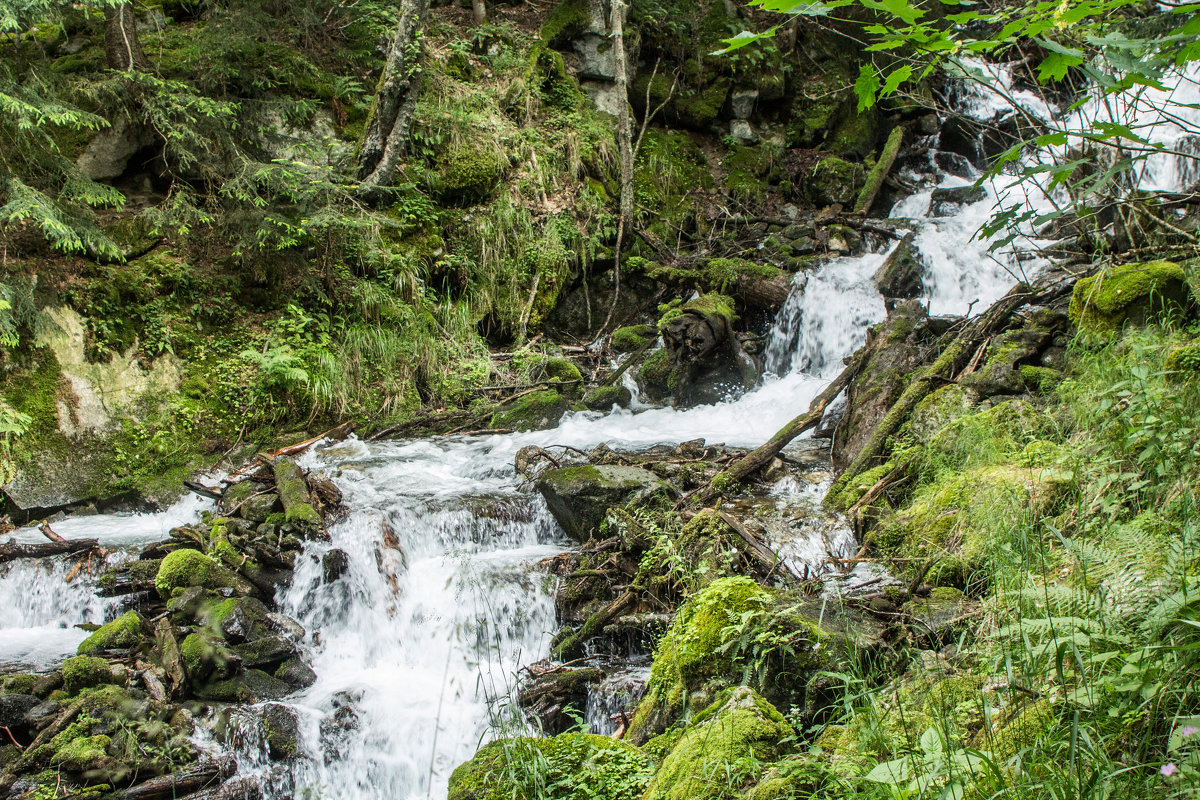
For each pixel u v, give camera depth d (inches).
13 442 309.7
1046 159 344.8
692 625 168.2
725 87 579.5
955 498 225.1
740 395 403.5
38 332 321.7
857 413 304.8
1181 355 197.3
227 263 382.9
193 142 381.7
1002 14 70.0
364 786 203.2
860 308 406.9
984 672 128.0
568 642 223.6
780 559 226.8
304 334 380.2
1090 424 214.1
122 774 179.0
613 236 486.9
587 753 152.5
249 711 203.3
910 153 585.3
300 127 423.8
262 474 302.4
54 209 321.1
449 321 422.6
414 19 409.7
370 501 283.1
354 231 406.0
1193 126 85.5
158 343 350.3
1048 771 96.1
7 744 186.5
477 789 148.1
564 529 278.8
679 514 258.7
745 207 542.0
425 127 448.5
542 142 484.4
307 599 248.8
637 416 389.7
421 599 248.5
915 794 97.3
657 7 570.9
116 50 377.1
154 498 321.4
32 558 262.4
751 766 122.4
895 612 188.9
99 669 204.4
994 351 291.7
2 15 320.5
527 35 529.0
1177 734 83.6
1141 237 293.0
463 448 353.1
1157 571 121.6
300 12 446.9
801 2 65.9
